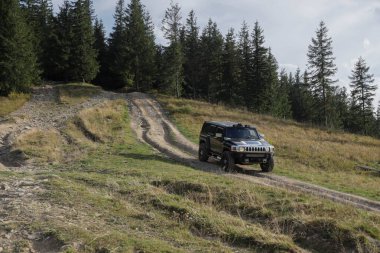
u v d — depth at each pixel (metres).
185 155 21.89
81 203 9.02
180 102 49.62
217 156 18.31
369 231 7.72
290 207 9.33
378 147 36.59
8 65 42.72
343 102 93.69
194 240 7.21
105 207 8.91
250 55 65.56
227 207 9.82
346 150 30.33
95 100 46.28
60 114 35.62
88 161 18.03
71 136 25.14
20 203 8.57
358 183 17.16
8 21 43.97
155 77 70.31
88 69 61.81
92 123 30.41
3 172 13.87
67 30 61.44
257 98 64.31
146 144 25.48
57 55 61.03
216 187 11.06
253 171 17.53
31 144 21.84
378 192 14.54
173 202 9.56
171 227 7.88
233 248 7.07
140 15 66.56
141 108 44.44
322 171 20.77
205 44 68.56
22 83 45.44
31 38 53.03
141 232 7.42
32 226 6.95
